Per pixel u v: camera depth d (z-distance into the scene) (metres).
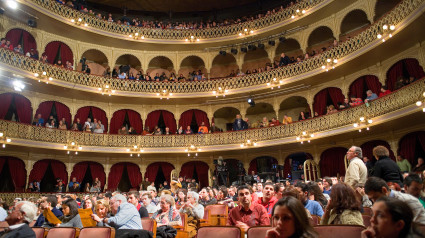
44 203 7.65
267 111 25.12
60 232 5.53
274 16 22.30
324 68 18.91
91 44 23.08
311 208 6.00
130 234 5.27
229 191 10.36
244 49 23.02
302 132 18.69
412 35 15.11
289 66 20.81
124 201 6.13
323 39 23.02
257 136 20.58
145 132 22.11
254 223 5.71
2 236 4.73
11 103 19.75
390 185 5.62
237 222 5.55
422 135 15.60
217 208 7.96
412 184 4.89
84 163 21.94
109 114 23.03
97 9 26.16
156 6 26.95
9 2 16.77
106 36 22.31
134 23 24.67
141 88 22.50
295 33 21.98
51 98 21.14
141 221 6.02
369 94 16.34
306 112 23.12
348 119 16.83
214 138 21.52
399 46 16.16
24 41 20.19
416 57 15.95
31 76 18.41
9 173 19.41
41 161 20.27
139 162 23.08
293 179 19.11
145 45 23.83
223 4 26.92
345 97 19.36
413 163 15.71
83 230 5.29
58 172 20.78
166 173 23.38
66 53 22.05
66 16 20.53
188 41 23.70
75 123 20.84
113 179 22.41
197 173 23.52
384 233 2.72
